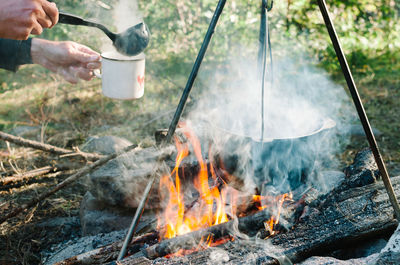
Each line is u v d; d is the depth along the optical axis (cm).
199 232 177
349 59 548
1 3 138
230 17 457
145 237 189
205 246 174
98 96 466
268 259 154
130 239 166
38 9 142
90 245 222
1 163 309
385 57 596
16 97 456
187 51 520
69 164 317
